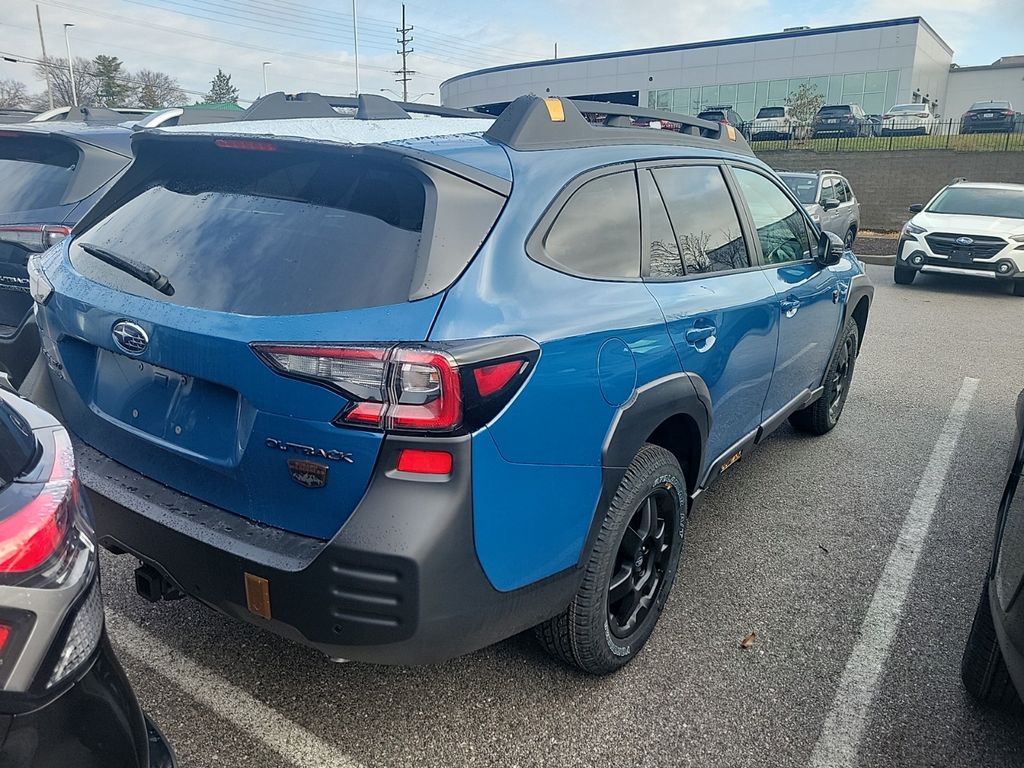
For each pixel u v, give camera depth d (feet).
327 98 12.28
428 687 9.03
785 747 8.30
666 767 7.98
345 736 8.27
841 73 134.21
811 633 10.30
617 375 8.07
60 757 4.66
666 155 10.40
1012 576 7.73
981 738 8.51
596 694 8.98
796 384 14.11
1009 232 37.99
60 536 4.93
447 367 6.35
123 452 8.26
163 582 8.00
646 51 145.69
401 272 6.81
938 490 14.87
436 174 7.12
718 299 10.23
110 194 9.46
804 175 46.03
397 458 6.40
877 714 8.82
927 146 83.76
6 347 13.94
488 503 6.76
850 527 13.33
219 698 8.75
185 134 8.26
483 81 162.81
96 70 252.01
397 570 6.37
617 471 8.18
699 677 9.34
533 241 7.70
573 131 9.06
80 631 4.88
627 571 9.04
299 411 6.57
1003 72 165.58
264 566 6.70
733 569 11.87
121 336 7.71
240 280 7.27
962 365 24.59
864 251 55.26
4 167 16.26
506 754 8.09
